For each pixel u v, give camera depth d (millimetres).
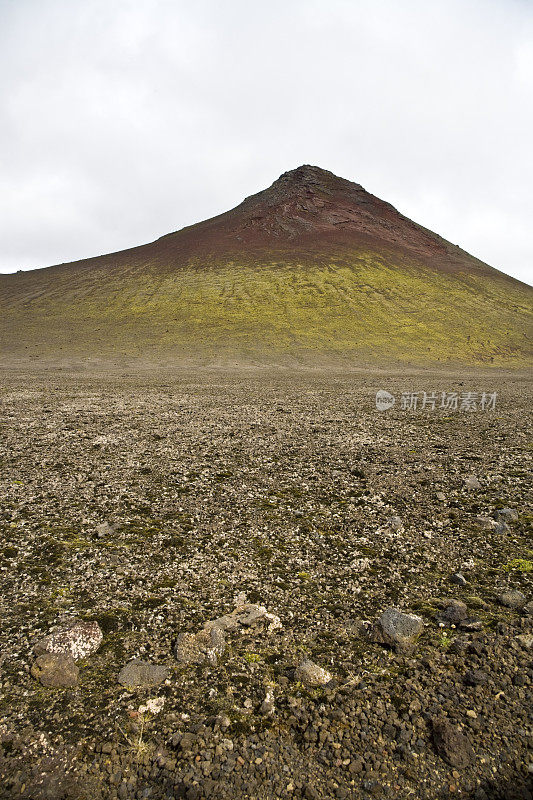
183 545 8383
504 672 5137
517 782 3904
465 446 15812
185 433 17656
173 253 104500
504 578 7258
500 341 68375
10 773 3984
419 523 9375
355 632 5945
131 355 54500
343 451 15117
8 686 4961
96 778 3959
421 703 4730
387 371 51062
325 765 4094
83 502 10383
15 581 7109
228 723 4488
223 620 6055
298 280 85188
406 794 3838
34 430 17781
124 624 6062
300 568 7633
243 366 50844
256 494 11016
